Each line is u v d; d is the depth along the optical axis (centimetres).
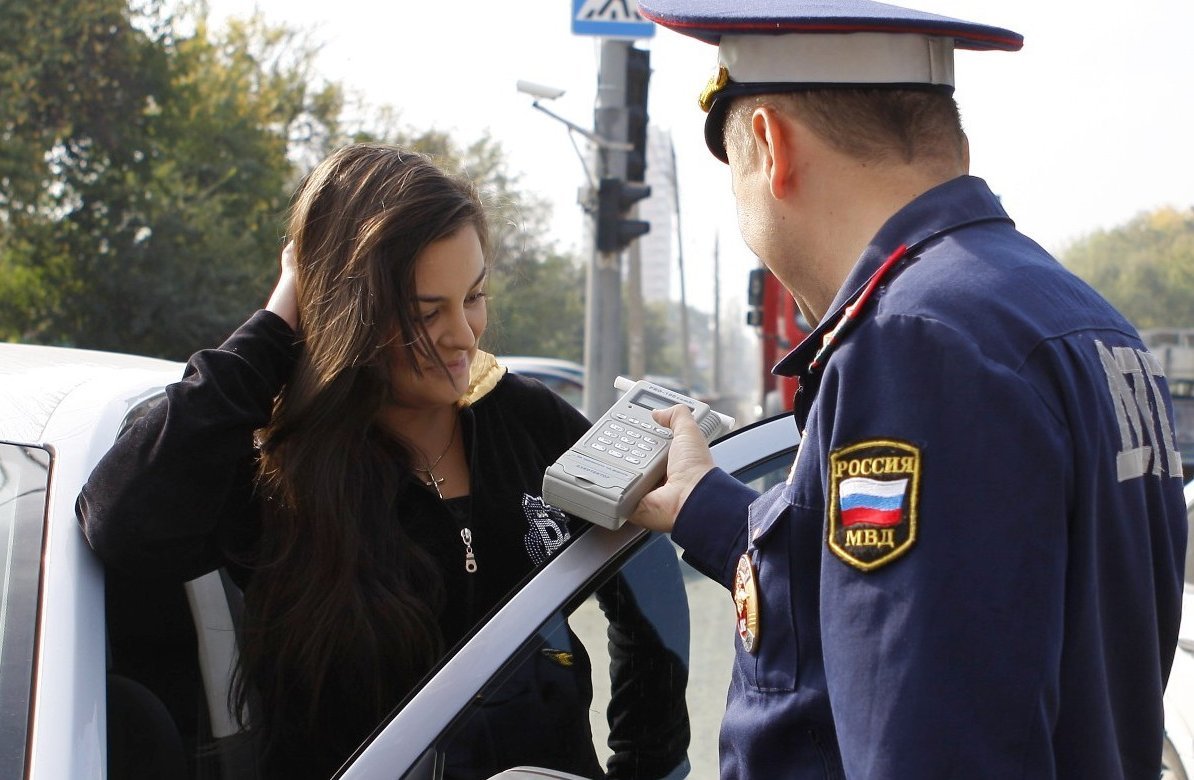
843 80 108
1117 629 102
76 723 123
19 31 1574
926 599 89
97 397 167
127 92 1655
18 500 145
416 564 148
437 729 120
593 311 781
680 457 129
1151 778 108
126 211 1630
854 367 98
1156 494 106
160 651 154
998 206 110
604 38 739
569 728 130
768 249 117
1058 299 101
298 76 2019
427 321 148
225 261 1700
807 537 105
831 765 103
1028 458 91
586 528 134
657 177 6838
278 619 145
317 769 146
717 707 151
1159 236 2627
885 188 109
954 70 112
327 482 145
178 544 142
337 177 151
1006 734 87
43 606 133
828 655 95
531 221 3697
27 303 1655
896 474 92
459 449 163
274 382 150
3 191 1562
